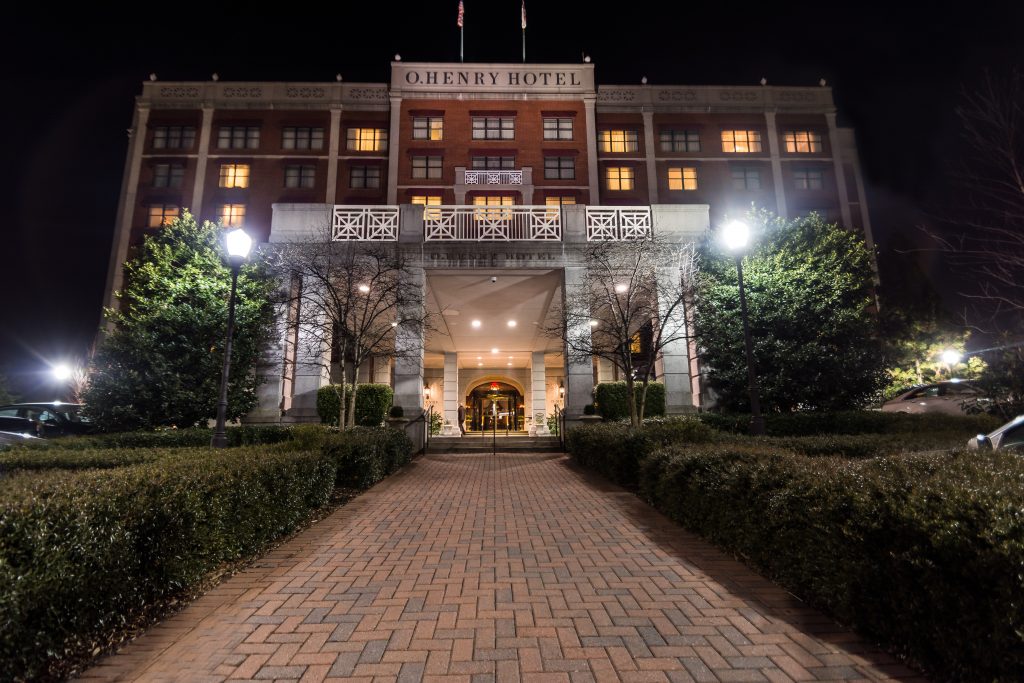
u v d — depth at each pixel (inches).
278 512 232.7
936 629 113.4
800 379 571.5
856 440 300.2
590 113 1553.9
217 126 1541.6
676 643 136.9
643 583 181.2
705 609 158.4
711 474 229.0
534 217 668.7
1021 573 97.5
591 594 171.5
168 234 587.5
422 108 1539.1
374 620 151.6
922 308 1039.6
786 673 121.9
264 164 1521.9
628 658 129.1
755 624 147.8
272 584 182.2
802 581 162.1
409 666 125.6
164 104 1539.1
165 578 156.7
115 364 528.7
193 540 168.1
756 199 1546.5
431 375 1299.2
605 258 517.3
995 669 101.7
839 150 1596.9
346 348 559.2
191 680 119.7
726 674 121.7
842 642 136.2
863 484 144.7
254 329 573.0
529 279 658.2
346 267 510.6
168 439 476.7
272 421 589.9
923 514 119.8
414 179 1496.1
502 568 198.4
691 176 1560.0
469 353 1146.0
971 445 267.6
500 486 385.1
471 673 122.3
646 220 665.6
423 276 618.2
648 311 572.4
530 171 1064.2
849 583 139.5
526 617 153.5
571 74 1578.5
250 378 576.7
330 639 139.7
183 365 534.6
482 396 1321.4
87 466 270.4
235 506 196.4
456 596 170.1
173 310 540.4
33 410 568.1
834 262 606.9
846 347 585.9
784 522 171.8
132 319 561.6
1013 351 432.8
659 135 1584.6
